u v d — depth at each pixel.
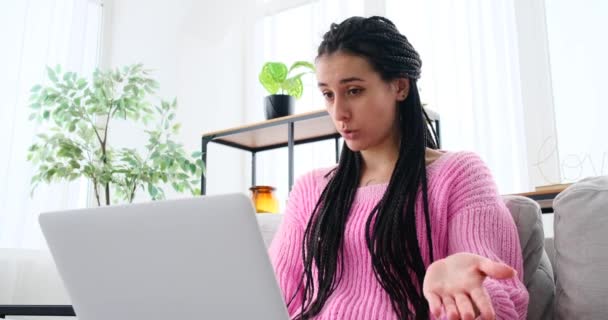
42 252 2.35
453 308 0.50
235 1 3.02
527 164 2.24
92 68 3.04
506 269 0.50
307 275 0.94
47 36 2.79
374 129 0.91
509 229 0.81
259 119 2.90
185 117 2.93
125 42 3.12
